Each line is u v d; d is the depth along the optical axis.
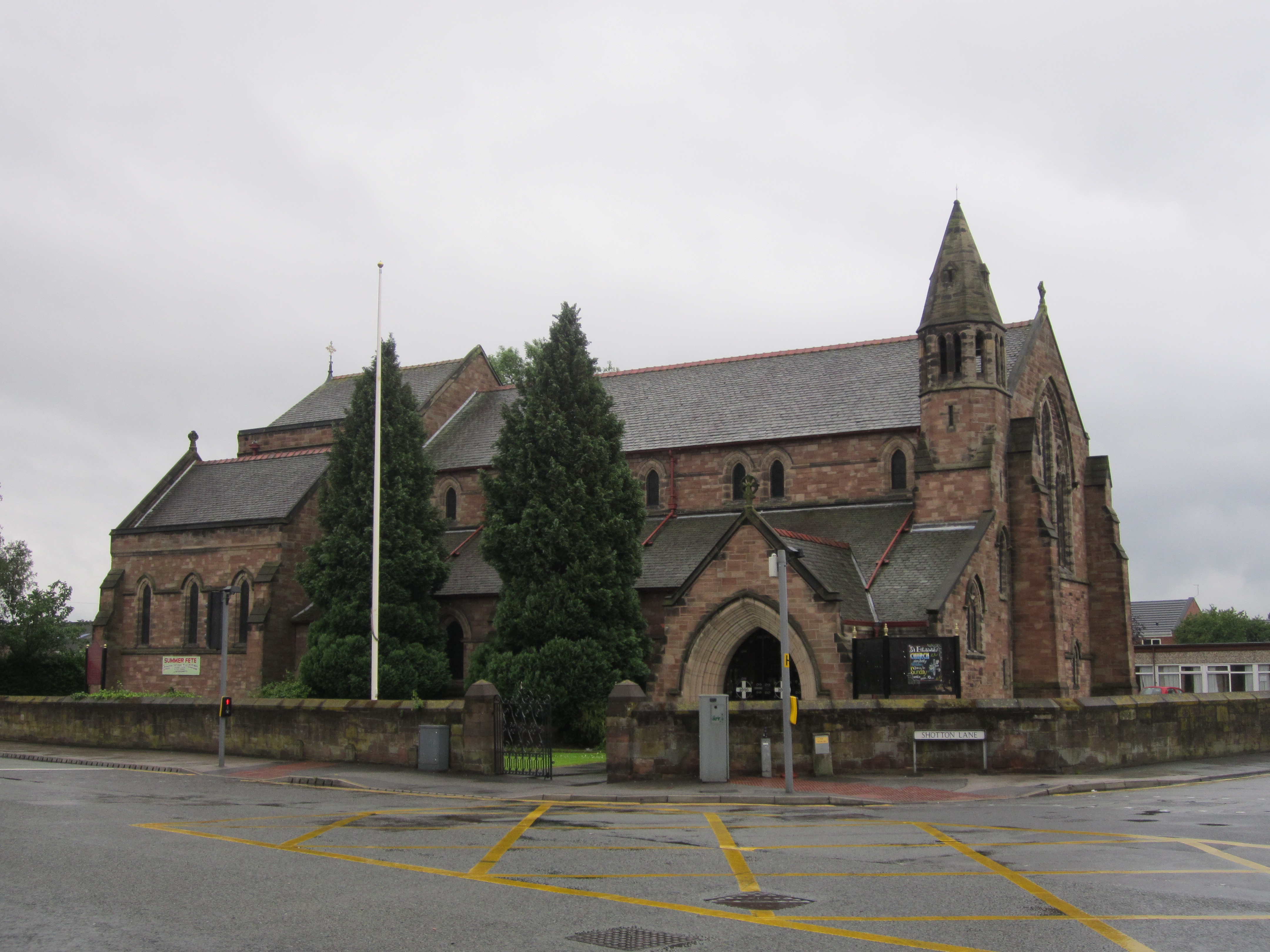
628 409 61.12
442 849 19.38
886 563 46.28
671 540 53.12
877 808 26.33
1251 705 41.03
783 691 29.39
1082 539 57.25
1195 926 13.39
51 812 24.84
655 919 13.91
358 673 49.78
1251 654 90.25
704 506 55.44
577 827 22.62
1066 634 53.03
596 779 33.53
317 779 32.56
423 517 53.69
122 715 44.91
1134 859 17.98
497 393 70.06
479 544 56.03
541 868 17.52
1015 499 49.72
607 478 48.12
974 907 14.48
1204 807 25.44
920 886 15.80
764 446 54.50
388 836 21.06
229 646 57.91
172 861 18.05
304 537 58.81
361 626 51.09
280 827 22.36
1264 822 22.61
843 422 53.38
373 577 43.88
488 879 16.55
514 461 48.62
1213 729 38.97
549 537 46.62
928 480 48.72
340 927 13.48
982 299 49.22
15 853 18.91
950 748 32.62
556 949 12.45
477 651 48.34
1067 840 20.17
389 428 53.19
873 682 38.16
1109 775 32.12
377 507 44.22
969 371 48.62
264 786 31.84
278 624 57.00
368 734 37.69
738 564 41.66
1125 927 13.37
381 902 14.88
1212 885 15.83
